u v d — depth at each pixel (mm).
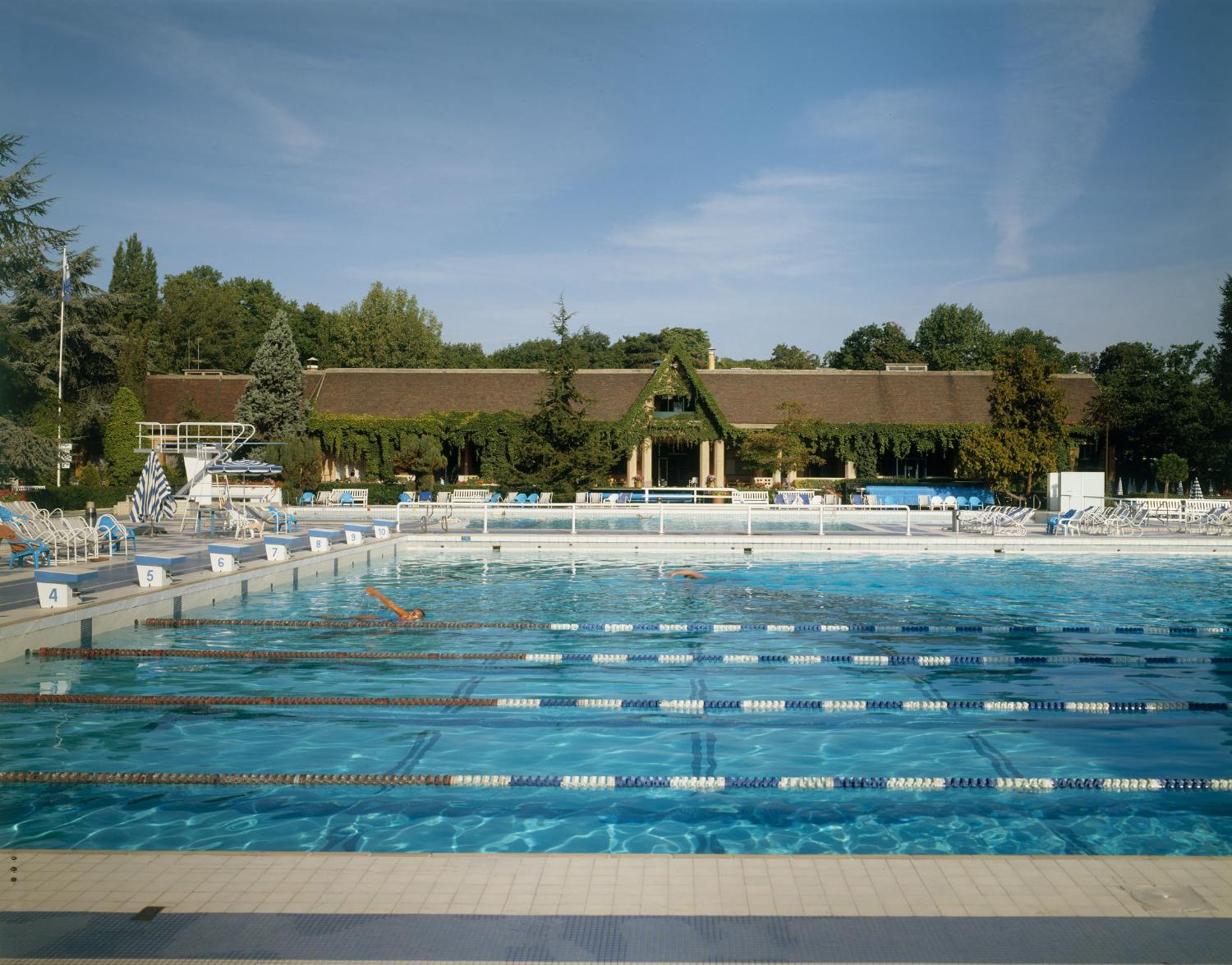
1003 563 22922
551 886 4711
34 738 8648
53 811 6793
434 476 49469
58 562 19047
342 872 4875
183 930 4242
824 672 11523
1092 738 8812
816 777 7594
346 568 21344
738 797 7199
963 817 6793
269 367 50594
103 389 48250
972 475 44125
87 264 46875
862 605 16375
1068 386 55312
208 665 11648
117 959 3975
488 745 8508
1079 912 4434
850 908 4469
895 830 6508
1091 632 13961
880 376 54906
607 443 48375
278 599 16828
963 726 9203
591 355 111312
